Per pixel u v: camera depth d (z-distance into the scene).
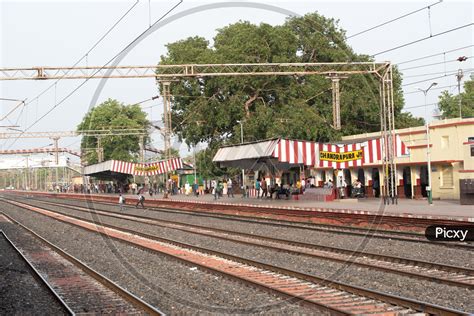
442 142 37.41
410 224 22.05
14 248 20.98
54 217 35.66
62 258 18.17
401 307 9.76
